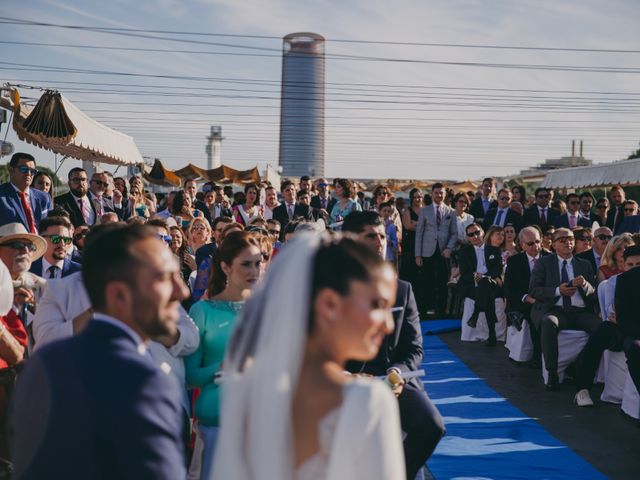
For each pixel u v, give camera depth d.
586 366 6.17
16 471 1.52
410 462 3.60
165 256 1.70
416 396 3.69
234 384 1.46
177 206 8.50
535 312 7.32
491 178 13.41
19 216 6.61
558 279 7.32
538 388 6.89
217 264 3.79
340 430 1.28
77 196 8.81
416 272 12.34
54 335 3.51
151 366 1.59
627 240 7.16
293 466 1.34
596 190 26.23
